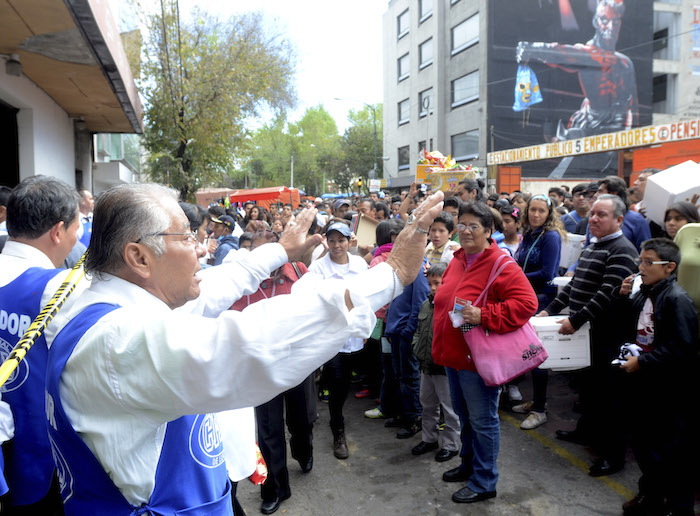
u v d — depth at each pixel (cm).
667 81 3141
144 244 107
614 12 2819
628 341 320
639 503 294
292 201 1928
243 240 540
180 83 1584
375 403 505
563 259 507
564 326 353
